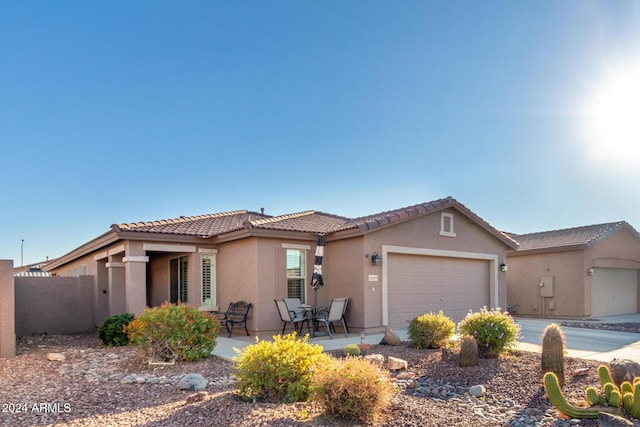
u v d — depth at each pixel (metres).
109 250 16.36
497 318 9.64
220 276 15.84
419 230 15.69
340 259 15.02
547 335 7.87
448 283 16.72
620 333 14.39
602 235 21.45
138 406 6.50
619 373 6.97
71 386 7.93
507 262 23.92
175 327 9.83
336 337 13.20
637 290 24.55
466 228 17.39
